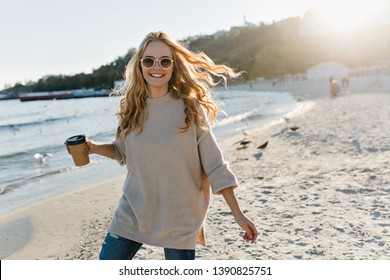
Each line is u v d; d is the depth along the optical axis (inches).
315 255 160.6
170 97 93.6
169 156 91.4
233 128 770.2
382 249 161.5
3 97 3501.5
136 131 93.2
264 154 417.4
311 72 3619.6
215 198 258.4
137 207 94.9
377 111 718.5
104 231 232.4
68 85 3307.1
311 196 243.9
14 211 290.4
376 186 251.6
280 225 199.0
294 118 806.5
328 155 370.9
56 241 221.8
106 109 2033.7
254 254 165.9
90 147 98.2
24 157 589.3
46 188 370.3
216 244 181.2
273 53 4916.3
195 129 92.8
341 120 638.5
